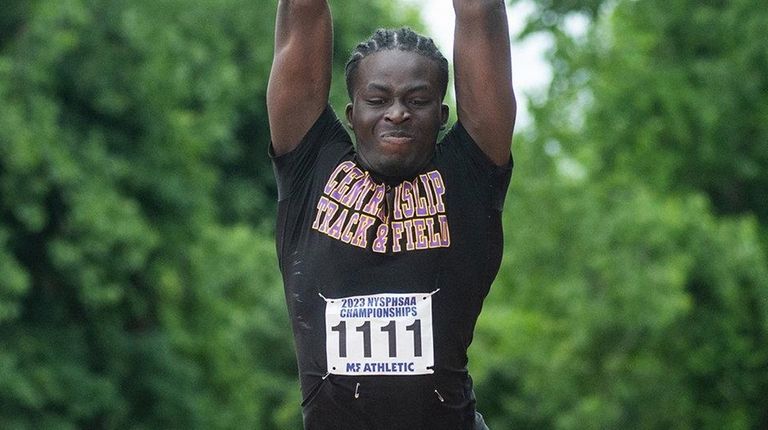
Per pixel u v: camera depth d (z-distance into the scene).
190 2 55.50
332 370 12.96
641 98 56.22
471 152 13.27
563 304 49.22
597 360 48.53
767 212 59.53
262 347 58.25
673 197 54.53
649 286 47.47
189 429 50.00
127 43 48.88
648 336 48.25
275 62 13.46
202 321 51.84
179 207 51.06
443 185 13.16
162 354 49.44
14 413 45.47
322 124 13.46
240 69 71.75
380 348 12.89
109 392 47.09
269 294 58.19
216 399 52.44
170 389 49.47
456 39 13.38
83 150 47.62
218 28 63.12
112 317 48.59
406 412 12.91
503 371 52.94
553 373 49.22
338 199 13.20
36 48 46.28
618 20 57.72
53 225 46.78
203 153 55.12
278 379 58.97
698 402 50.50
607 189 53.31
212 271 52.47
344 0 73.25
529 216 52.03
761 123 57.19
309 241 13.21
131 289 48.88
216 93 55.75
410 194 13.12
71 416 46.66
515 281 53.59
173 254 50.69
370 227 13.06
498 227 13.34
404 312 12.92
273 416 58.12
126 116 49.88
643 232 48.75
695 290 50.03
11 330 46.22
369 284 12.99
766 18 56.38
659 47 58.25
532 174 54.69
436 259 13.02
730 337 49.44
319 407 13.06
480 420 13.77
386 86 12.99
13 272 44.09
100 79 48.38
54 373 46.41
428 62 13.06
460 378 13.12
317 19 13.33
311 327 13.08
